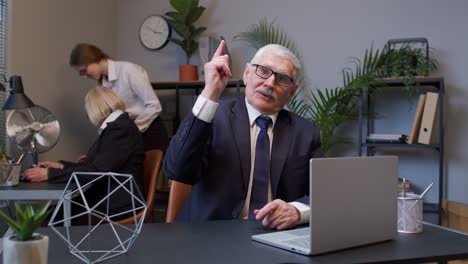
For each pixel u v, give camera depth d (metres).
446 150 3.45
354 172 1.09
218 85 1.42
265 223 1.27
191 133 1.43
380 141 3.31
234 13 3.94
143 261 0.94
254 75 1.67
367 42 3.64
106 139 2.40
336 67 3.71
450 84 3.45
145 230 1.23
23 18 2.94
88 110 2.52
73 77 3.52
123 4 4.19
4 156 2.29
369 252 1.05
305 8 3.79
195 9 3.78
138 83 3.16
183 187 1.78
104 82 3.21
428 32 3.51
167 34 4.05
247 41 3.90
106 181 2.31
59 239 1.11
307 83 3.76
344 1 3.70
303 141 1.71
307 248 1.01
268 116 1.69
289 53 1.68
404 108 3.55
